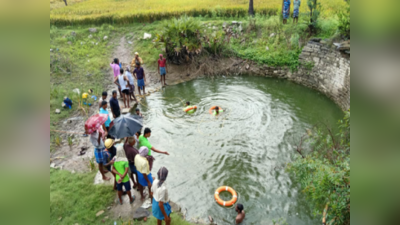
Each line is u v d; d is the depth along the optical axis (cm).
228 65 1645
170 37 1614
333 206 523
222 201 669
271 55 1579
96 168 789
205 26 1848
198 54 1662
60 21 1972
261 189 717
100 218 612
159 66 1423
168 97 1316
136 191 698
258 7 2033
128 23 2027
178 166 814
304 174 698
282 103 1229
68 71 1462
